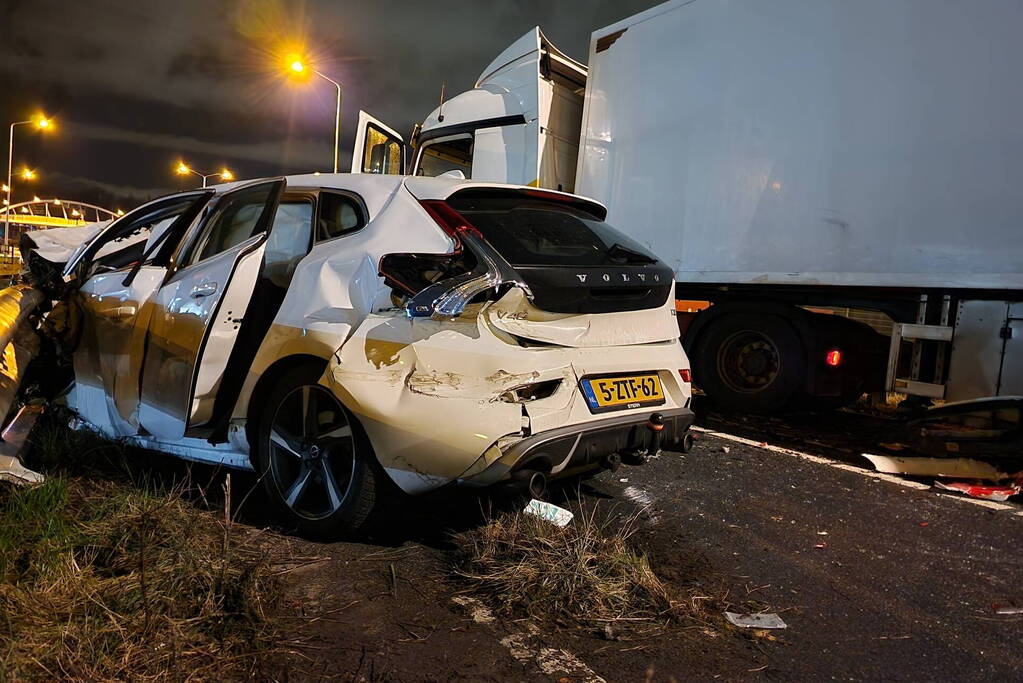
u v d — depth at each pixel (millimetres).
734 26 6395
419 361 3025
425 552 3219
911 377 5855
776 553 3447
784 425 6555
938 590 3133
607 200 7363
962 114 5133
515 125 7816
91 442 4062
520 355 3084
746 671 2441
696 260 6684
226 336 3539
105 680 2068
